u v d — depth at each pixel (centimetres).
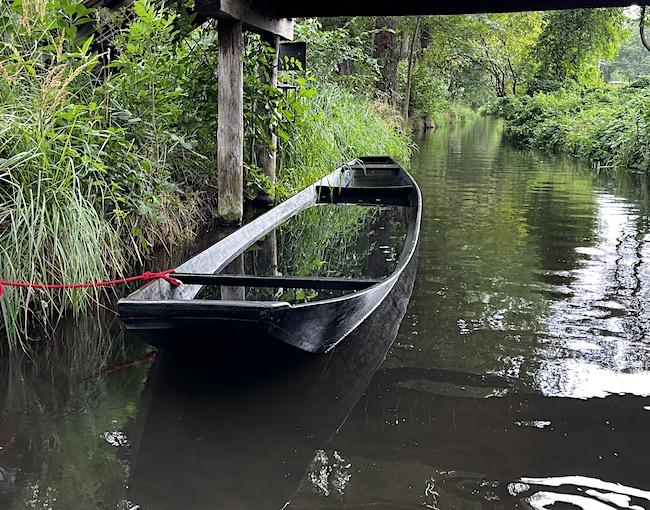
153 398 264
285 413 251
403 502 198
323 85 1014
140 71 532
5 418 249
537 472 215
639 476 214
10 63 395
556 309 381
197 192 616
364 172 896
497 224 654
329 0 648
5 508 195
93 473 212
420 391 271
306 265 488
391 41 1714
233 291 405
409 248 436
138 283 423
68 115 383
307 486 206
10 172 366
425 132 2647
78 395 268
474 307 383
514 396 268
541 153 1703
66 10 457
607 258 511
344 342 323
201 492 203
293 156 795
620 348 321
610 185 997
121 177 454
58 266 362
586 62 2823
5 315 316
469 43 2373
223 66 580
